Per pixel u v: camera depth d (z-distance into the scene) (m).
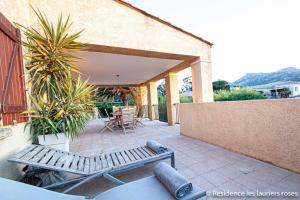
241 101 3.01
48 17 3.33
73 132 2.77
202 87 5.09
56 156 2.19
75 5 3.53
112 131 6.39
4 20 2.04
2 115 1.77
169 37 4.58
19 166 2.13
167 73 7.34
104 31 3.78
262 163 2.60
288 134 2.30
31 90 2.66
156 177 1.61
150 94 9.84
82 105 2.84
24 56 2.52
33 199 1.11
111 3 3.87
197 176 2.30
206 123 3.99
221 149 3.42
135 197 1.34
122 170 2.18
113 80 9.22
